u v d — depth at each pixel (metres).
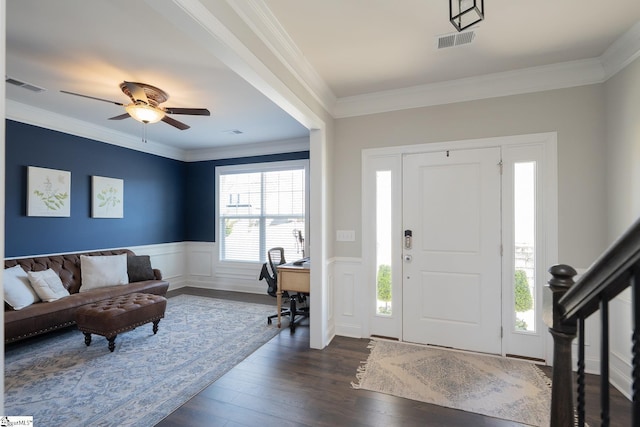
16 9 1.97
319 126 3.09
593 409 2.14
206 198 5.99
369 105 3.39
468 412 2.11
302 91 2.72
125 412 2.09
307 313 4.17
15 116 3.63
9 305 3.05
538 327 2.84
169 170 5.79
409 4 1.99
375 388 2.38
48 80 3.00
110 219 4.77
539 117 2.84
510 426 1.97
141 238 5.24
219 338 3.37
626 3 1.97
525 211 2.90
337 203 3.53
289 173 5.44
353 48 2.49
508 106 2.94
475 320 3.04
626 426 2.00
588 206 2.70
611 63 2.53
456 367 2.71
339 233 3.52
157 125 4.45
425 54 2.57
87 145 4.44
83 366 2.73
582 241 2.72
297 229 5.36
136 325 3.22
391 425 1.97
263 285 5.49
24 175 3.76
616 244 0.68
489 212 3.00
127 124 4.42
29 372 2.62
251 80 2.09
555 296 1.00
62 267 3.94
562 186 2.78
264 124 4.38
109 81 3.02
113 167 4.80
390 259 3.35
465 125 3.08
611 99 2.57
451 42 2.41
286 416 2.05
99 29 2.19
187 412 2.09
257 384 2.44
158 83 3.06
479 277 3.03
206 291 5.61
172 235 5.83
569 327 0.98
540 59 2.65
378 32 2.28
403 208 3.29
